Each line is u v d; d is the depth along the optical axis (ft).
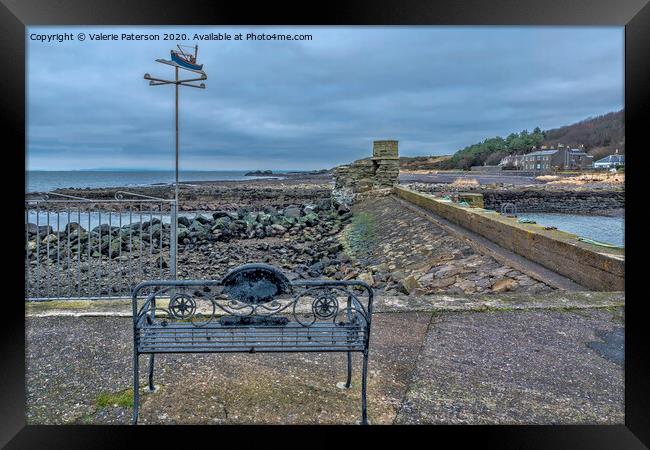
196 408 10.27
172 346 9.62
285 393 10.96
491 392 11.18
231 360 12.65
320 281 9.82
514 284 24.36
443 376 11.92
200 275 43.80
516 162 373.61
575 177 281.13
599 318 16.30
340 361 12.76
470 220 39.50
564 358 13.12
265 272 9.73
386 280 33.91
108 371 11.84
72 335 14.01
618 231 94.22
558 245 24.27
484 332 14.98
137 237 57.11
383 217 67.41
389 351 13.46
